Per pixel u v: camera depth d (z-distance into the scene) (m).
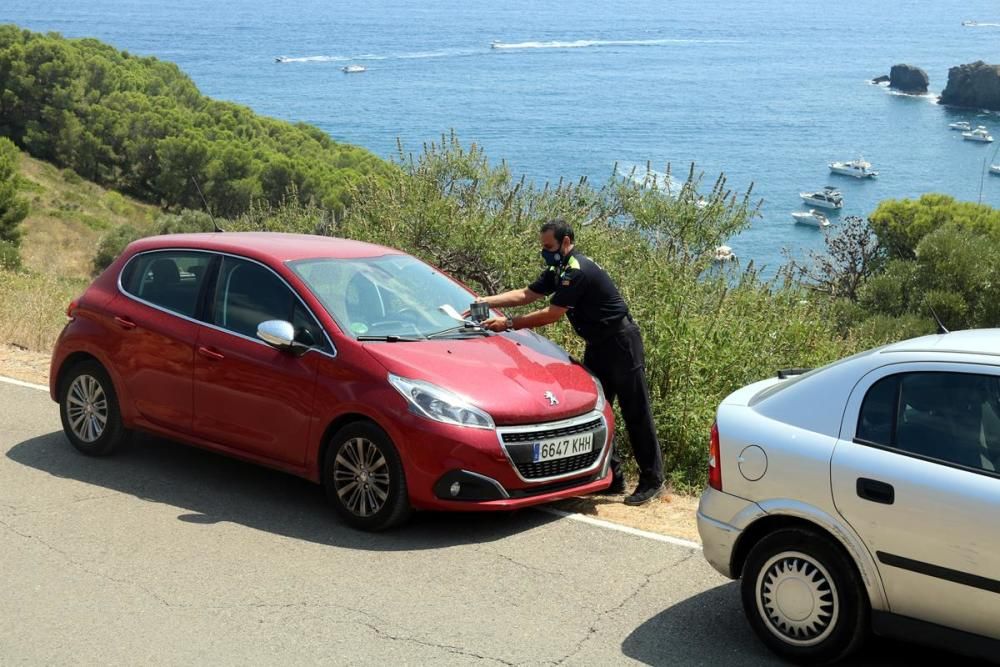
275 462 6.28
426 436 5.63
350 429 5.88
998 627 3.94
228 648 4.45
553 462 5.95
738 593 5.20
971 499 3.97
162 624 4.68
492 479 5.67
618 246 10.81
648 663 4.41
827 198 159.25
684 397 7.80
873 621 4.26
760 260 99.88
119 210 73.00
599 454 6.21
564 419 6.00
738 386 8.33
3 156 50.50
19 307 12.15
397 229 11.52
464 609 4.90
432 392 5.73
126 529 5.87
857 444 4.30
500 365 6.17
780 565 4.46
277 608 4.86
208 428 6.56
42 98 84.56
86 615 4.76
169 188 78.94
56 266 49.50
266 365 6.25
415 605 4.93
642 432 6.68
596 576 5.36
